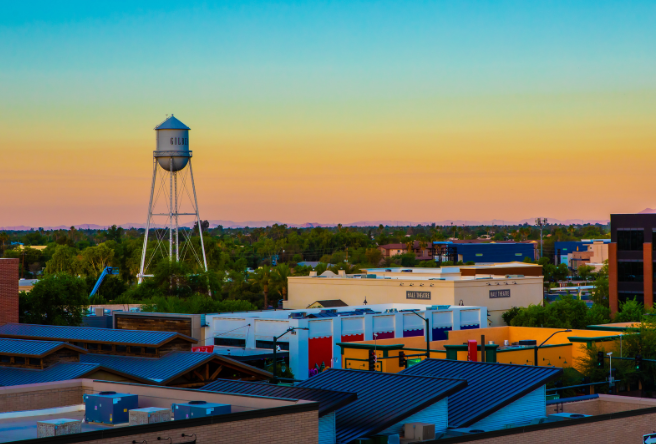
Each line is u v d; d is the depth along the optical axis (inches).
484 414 1315.2
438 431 1259.8
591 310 4249.5
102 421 1168.8
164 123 5300.2
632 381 2797.7
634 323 3243.1
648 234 4392.2
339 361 3272.6
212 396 1162.0
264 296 5792.3
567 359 2893.7
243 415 992.2
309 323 3191.4
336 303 4687.5
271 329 3253.0
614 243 4498.0
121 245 7765.8
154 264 7219.5
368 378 1412.4
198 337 3176.7
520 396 1368.1
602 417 1301.7
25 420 1201.4
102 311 3641.7
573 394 2652.6
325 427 1145.4
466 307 3927.2
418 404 1242.6
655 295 4345.5
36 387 1365.7
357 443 1165.7
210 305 4328.3
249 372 2126.0
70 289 3518.7
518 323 4114.2
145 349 2134.6
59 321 3410.4
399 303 4343.0
